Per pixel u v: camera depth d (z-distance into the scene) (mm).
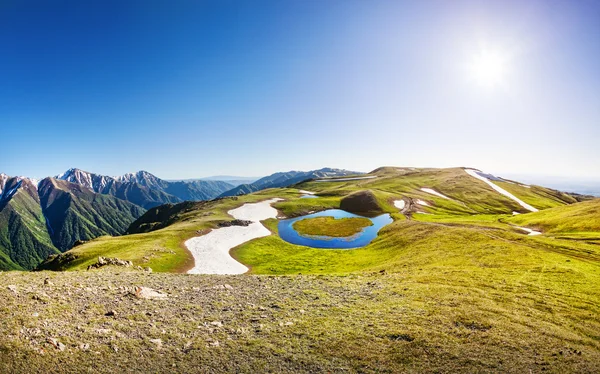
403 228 85500
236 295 27234
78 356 14914
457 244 57875
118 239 85562
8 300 20156
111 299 23391
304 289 29844
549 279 33219
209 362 15398
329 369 15125
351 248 84125
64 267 63906
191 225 98250
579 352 17188
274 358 15969
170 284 30000
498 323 20844
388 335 18766
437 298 26453
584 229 68875
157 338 17531
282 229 109500
